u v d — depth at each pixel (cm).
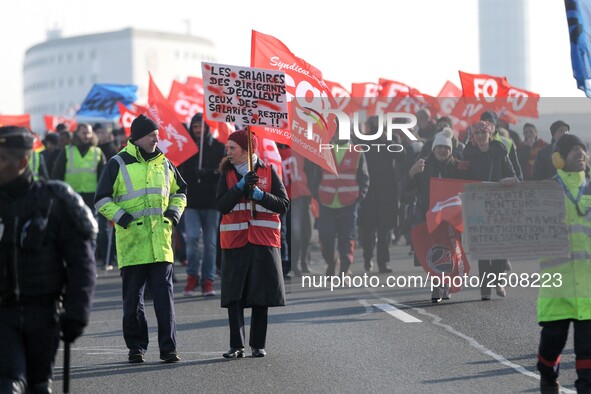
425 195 3712
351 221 3791
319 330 3800
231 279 3347
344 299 4019
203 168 4981
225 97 3325
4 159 2108
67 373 2181
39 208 2128
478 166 3609
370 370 3089
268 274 3344
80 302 2133
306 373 3077
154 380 3059
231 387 2919
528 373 3002
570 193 2659
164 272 3388
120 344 3803
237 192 3272
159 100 5022
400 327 3759
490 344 3434
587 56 3198
